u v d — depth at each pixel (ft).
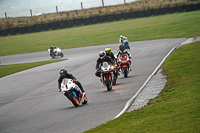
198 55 202.80
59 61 350.64
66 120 105.19
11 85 218.79
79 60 326.44
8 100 164.86
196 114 79.30
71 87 123.65
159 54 270.05
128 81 168.14
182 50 248.93
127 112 101.14
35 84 208.33
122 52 188.65
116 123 88.12
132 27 638.12
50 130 95.71
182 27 517.96
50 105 137.08
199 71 148.46
